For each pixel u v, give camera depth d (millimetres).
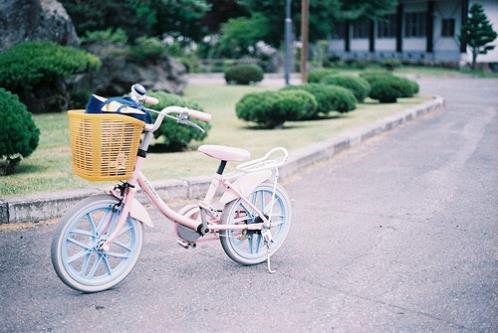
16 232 5320
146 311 3764
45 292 4062
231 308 3803
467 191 6871
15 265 4559
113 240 4102
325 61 37656
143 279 4297
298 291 4066
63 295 4016
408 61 38344
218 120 13438
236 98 18844
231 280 4277
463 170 8039
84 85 16281
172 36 34500
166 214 4230
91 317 3678
